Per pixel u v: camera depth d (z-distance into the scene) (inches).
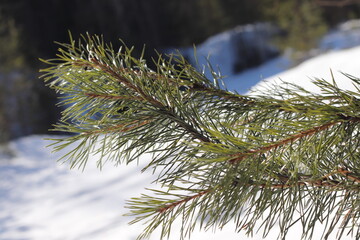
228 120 32.6
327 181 31.4
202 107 33.3
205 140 30.7
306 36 467.5
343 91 28.3
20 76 433.7
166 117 31.6
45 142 328.2
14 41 486.9
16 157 296.8
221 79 34.2
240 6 699.4
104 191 195.3
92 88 32.7
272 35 597.6
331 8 664.4
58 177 241.9
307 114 27.2
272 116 31.0
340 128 27.4
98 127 32.9
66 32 569.0
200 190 30.8
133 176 199.0
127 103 32.7
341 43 545.0
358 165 30.9
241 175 28.0
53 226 174.6
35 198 219.6
